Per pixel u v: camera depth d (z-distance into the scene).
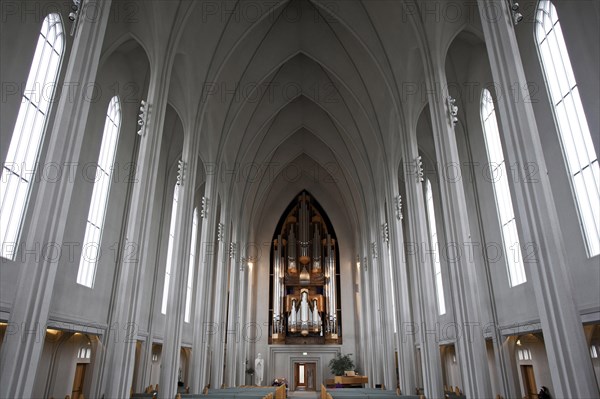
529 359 13.01
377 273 22.38
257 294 29.44
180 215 13.93
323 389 13.99
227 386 22.55
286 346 28.12
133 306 10.42
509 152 7.28
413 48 14.07
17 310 6.32
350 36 17.17
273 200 31.47
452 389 18.77
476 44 14.17
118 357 9.88
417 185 13.88
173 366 12.88
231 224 23.06
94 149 13.12
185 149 14.84
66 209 7.03
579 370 5.85
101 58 12.34
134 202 10.86
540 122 10.84
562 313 6.13
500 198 13.28
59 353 12.34
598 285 8.63
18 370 6.07
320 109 23.67
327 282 29.39
